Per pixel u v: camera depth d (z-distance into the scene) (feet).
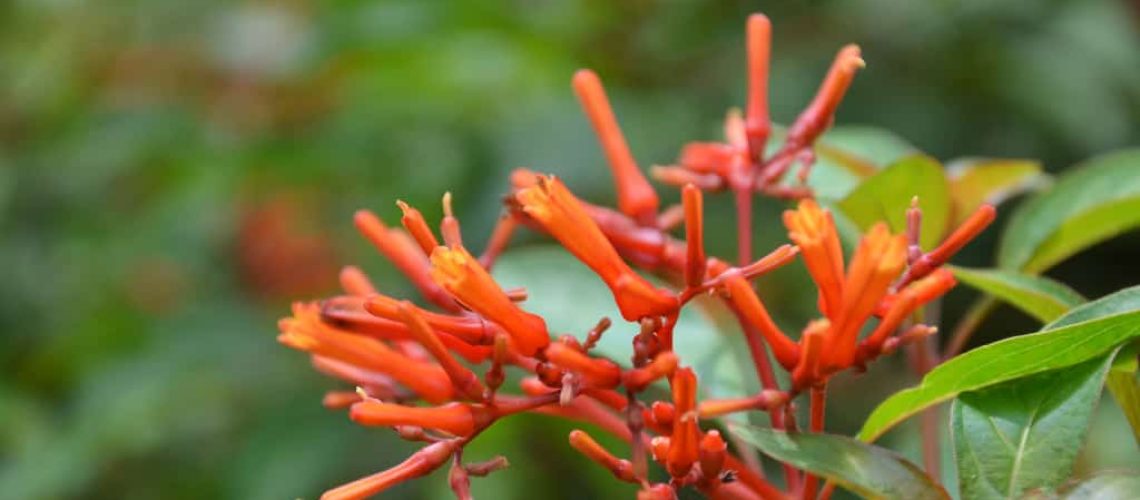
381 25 13.71
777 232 14.29
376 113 13.88
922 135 14.92
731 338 7.77
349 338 5.32
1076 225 7.54
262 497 11.77
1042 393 5.46
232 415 12.84
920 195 7.05
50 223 15.24
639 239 6.67
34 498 12.19
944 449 8.19
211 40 14.64
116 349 13.94
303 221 14.24
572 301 7.84
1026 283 6.37
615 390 5.45
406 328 5.64
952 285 5.05
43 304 14.85
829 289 5.15
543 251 8.11
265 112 14.29
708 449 5.14
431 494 11.80
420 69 13.82
